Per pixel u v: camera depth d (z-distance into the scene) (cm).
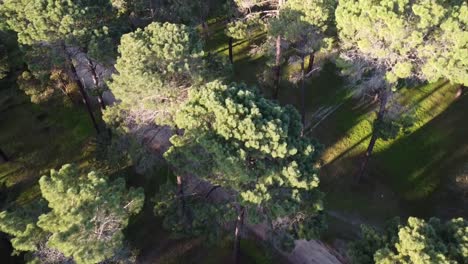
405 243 1869
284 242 2281
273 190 2062
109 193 1772
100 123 3691
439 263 1778
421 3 2230
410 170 3388
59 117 3781
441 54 2275
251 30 3391
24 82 3272
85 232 1669
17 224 1791
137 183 3225
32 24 2712
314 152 2333
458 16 2231
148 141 2616
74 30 2677
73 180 1828
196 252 2855
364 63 2508
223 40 4628
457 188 3228
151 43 2255
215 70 2617
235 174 1861
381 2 2241
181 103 2166
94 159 3262
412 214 3152
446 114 3778
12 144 3575
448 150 3503
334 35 2931
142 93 2155
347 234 3017
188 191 2684
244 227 2945
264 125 1892
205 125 1955
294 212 2062
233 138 1894
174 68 2147
